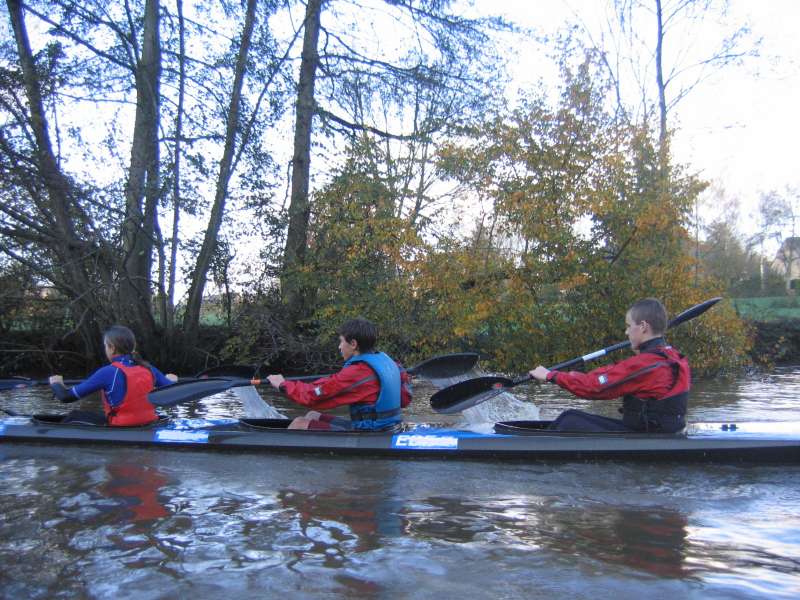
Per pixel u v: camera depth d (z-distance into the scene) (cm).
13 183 945
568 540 304
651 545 296
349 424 512
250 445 485
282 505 361
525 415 692
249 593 252
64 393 523
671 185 930
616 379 448
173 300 1214
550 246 922
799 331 1402
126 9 1034
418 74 1261
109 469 441
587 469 435
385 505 360
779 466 438
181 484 404
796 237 2502
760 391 930
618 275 923
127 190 1018
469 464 450
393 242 977
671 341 952
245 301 1234
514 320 941
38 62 944
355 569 272
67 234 1005
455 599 245
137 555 289
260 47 1072
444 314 974
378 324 1024
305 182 1318
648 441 448
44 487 398
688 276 916
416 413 741
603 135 941
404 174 1102
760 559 279
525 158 947
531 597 246
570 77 949
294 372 1203
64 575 271
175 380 579
